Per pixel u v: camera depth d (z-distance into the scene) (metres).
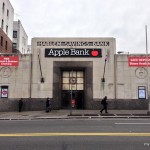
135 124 16.39
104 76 31.30
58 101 31.22
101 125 15.91
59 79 31.52
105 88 31.12
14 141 10.43
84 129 14.01
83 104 32.16
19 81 31.50
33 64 31.55
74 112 27.69
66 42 31.73
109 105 30.86
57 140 10.62
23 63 31.69
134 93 31.12
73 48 31.66
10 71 31.64
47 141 10.41
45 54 31.62
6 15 53.75
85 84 31.62
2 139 10.88
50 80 31.36
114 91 31.12
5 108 31.22
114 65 31.52
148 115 24.03
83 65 31.50
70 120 20.17
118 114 24.91
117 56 31.61
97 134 12.09
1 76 31.62
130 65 31.45
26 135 11.90
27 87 31.36
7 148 9.14
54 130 13.67
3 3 51.12
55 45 31.72
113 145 9.58
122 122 17.84
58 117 23.02
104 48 31.62
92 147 9.25
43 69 31.48
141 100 31.02
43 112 28.42
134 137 11.25
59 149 8.98
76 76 32.62
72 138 11.06
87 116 23.61
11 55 31.78
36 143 10.02
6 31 54.25
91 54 31.55
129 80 31.30
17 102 31.22
